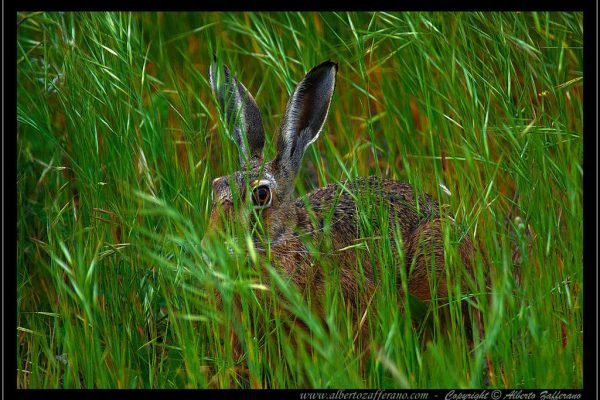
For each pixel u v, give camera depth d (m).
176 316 9.24
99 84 10.17
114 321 9.48
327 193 10.48
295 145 10.11
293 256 9.61
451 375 7.72
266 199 9.53
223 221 9.14
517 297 8.95
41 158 12.01
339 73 12.88
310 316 8.02
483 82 10.76
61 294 9.38
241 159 10.09
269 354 8.88
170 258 9.58
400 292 9.62
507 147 11.09
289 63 12.59
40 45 12.09
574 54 11.85
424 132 12.05
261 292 9.34
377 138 12.84
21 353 10.04
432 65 11.52
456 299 9.06
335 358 7.97
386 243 9.37
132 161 10.11
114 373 8.96
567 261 9.48
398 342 8.20
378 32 10.94
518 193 10.62
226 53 13.14
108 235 10.01
